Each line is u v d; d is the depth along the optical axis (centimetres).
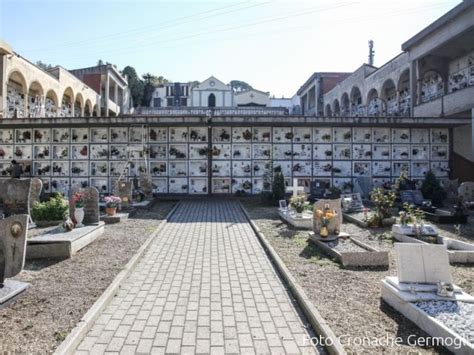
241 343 373
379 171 1684
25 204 956
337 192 1489
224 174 1694
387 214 997
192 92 6012
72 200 853
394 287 448
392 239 835
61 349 339
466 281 547
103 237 847
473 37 1953
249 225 1045
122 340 376
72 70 4094
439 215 1047
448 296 418
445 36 2019
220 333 394
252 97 6212
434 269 451
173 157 1697
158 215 1202
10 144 1669
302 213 1020
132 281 563
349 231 932
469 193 1379
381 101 2969
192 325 412
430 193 1378
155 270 622
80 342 370
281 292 519
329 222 807
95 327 404
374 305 452
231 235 911
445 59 2320
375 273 590
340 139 1691
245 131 1695
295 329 405
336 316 418
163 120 1622
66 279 545
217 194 1684
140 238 839
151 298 493
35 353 335
